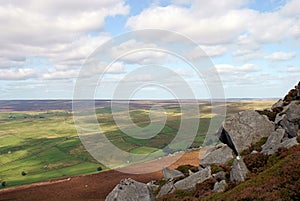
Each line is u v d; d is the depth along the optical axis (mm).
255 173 19609
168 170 29250
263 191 15680
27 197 53500
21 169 120312
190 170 28234
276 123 25312
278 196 14578
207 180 22797
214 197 19078
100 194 46438
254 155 21594
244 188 17406
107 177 58938
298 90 27703
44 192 55594
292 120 22547
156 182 28656
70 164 95062
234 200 16266
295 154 18266
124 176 57594
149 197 20734
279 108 27938
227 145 27203
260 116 26641
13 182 95438
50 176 87625
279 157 19656
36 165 121312
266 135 25016
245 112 27516
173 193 23484
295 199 14008
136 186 21234
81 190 51344
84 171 75625
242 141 25188
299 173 15633
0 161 141875
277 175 16750
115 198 20188
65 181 62969
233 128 26281
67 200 45562
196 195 21672
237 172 20688
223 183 20797
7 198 55625
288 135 22406
